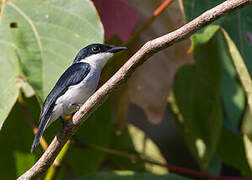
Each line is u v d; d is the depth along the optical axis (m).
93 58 10.02
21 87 8.94
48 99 8.86
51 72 9.00
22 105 10.50
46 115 8.77
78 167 11.77
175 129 15.15
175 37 6.88
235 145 12.57
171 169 11.74
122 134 12.17
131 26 10.40
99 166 11.82
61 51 9.11
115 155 12.16
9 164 10.80
